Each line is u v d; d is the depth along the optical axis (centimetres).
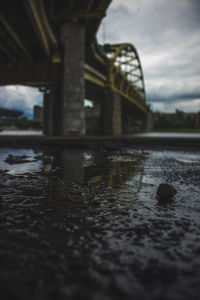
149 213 350
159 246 239
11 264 197
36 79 4044
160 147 2183
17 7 2603
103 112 6156
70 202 402
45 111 6581
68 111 3300
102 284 171
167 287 169
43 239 250
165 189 456
